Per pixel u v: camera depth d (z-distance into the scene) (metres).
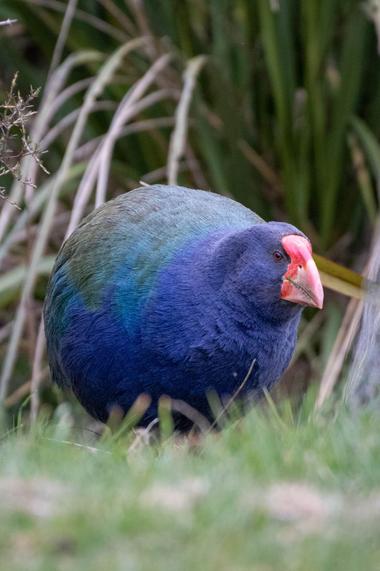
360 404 9.41
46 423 9.66
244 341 9.19
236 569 5.52
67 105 14.39
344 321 11.75
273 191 14.16
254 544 5.71
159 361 9.27
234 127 13.27
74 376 9.84
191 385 9.30
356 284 10.88
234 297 9.12
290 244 9.06
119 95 14.06
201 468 6.94
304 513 6.20
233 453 7.37
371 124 13.95
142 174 14.47
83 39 14.22
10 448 7.52
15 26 15.17
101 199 11.38
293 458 7.05
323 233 13.91
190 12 13.79
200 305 9.16
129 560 5.55
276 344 9.31
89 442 9.32
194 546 5.70
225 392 9.36
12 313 15.02
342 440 7.33
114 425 9.70
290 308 9.15
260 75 13.81
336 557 5.60
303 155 13.66
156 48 13.62
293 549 5.69
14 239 12.88
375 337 9.50
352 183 13.94
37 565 5.50
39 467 6.96
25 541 5.77
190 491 6.47
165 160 14.12
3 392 11.69
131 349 9.34
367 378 9.45
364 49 13.56
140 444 8.32
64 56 14.52
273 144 13.99
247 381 9.36
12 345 11.79
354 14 13.25
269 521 6.07
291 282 9.02
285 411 8.85
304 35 13.44
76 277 9.70
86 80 13.26
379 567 5.58
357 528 5.90
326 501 6.39
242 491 6.43
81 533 5.74
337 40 13.88
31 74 14.71
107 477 6.74
